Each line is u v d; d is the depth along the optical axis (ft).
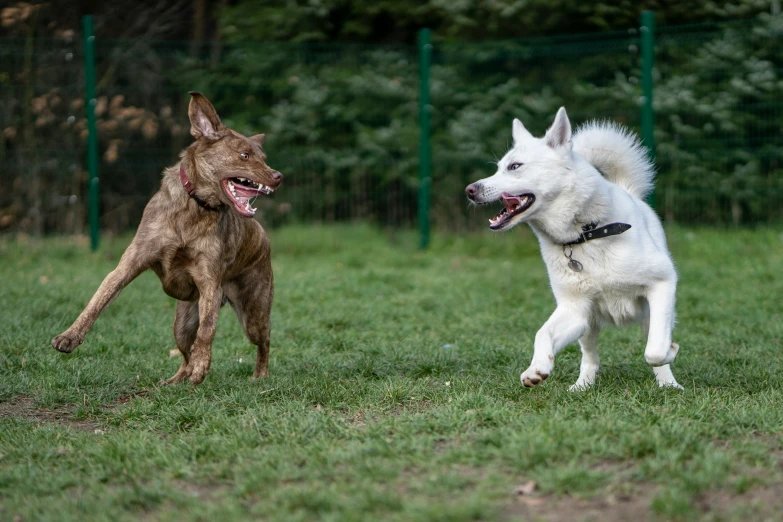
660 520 12.60
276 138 54.54
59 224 50.57
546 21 61.21
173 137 52.19
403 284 39.37
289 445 16.46
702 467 14.30
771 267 42.37
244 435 17.08
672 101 48.78
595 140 22.62
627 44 47.29
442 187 54.54
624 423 16.65
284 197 53.78
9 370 23.81
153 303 34.55
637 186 22.85
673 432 15.92
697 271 41.91
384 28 65.21
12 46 49.52
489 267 45.60
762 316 31.24
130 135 51.21
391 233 54.19
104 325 29.89
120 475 15.42
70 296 34.35
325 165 54.08
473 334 29.37
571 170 19.84
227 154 21.33
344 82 55.83
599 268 19.77
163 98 52.26
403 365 24.31
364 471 14.71
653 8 60.23
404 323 31.24
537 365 18.75
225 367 24.79
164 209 21.49
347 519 12.75
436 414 18.01
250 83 54.80
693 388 20.56
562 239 20.07
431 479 14.20
